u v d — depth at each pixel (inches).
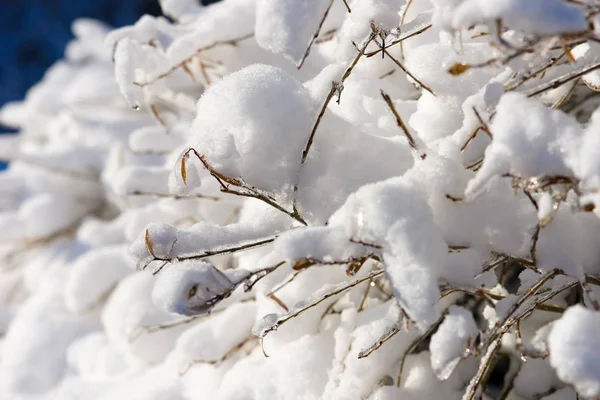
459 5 35.8
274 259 42.6
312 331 42.3
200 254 38.8
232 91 38.5
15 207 78.0
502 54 35.7
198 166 39.5
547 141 35.4
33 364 59.3
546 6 34.2
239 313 45.7
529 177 35.6
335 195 38.7
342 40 41.3
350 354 40.7
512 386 42.1
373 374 40.6
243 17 45.6
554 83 36.9
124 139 73.9
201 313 38.0
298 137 38.6
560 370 34.4
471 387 37.8
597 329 34.5
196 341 45.6
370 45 43.1
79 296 58.7
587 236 37.6
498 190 37.7
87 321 61.5
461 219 37.7
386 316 40.6
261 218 39.7
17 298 72.9
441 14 36.9
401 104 42.3
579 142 35.2
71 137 78.0
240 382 42.9
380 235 36.2
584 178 34.8
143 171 50.6
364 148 39.1
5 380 59.9
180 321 48.2
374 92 43.0
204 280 38.0
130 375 51.3
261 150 38.4
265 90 38.5
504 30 36.1
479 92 39.0
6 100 215.2
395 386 40.8
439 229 37.2
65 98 80.7
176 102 50.0
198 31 45.6
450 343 36.0
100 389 51.9
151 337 50.7
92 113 79.0
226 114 38.4
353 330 41.5
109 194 71.2
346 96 42.6
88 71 85.7
